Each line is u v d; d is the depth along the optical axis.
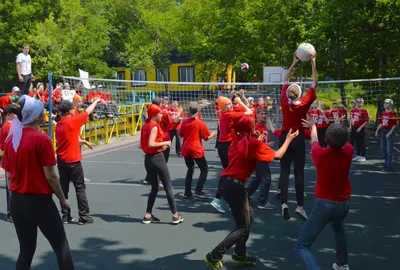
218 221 7.09
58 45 25.81
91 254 5.68
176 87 21.78
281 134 6.41
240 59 25.52
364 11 16.67
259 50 24.72
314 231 4.57
